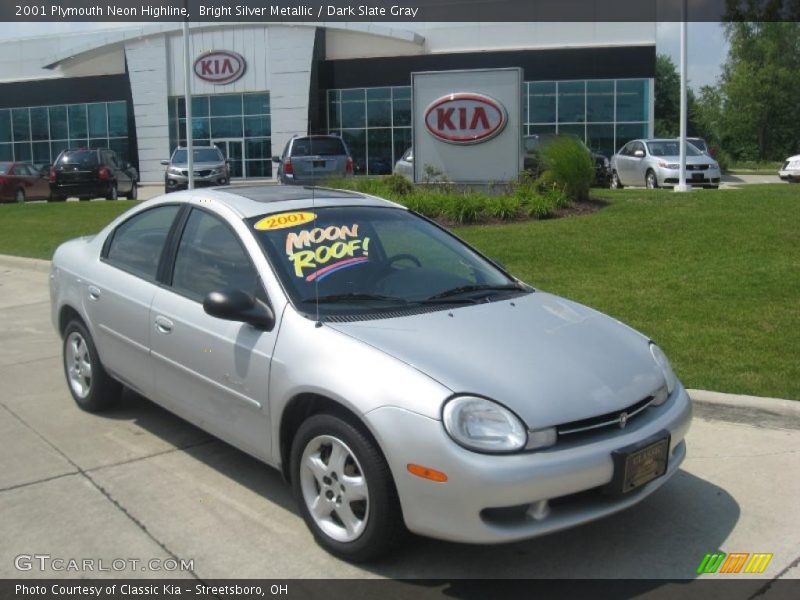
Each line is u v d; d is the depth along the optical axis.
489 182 15.20
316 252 4.48
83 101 44.38
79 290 5.64
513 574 3.67
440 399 3.39
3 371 7.04
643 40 37.19
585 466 3.40
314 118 40.09
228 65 40.56
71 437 5.36
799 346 6.48
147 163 42.81
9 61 46.12
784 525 4.08
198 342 4.46
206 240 4.76
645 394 3.79
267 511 4.27
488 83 15.07
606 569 3.71
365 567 3.71
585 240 10.94
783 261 9.27
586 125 38.09
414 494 3.38
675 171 21.34
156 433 5.42
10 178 25.62
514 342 3.89
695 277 8.78
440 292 4.50
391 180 14.41
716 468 4.72
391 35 39.16
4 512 4.28
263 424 4.10
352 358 3.69
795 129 59.41
